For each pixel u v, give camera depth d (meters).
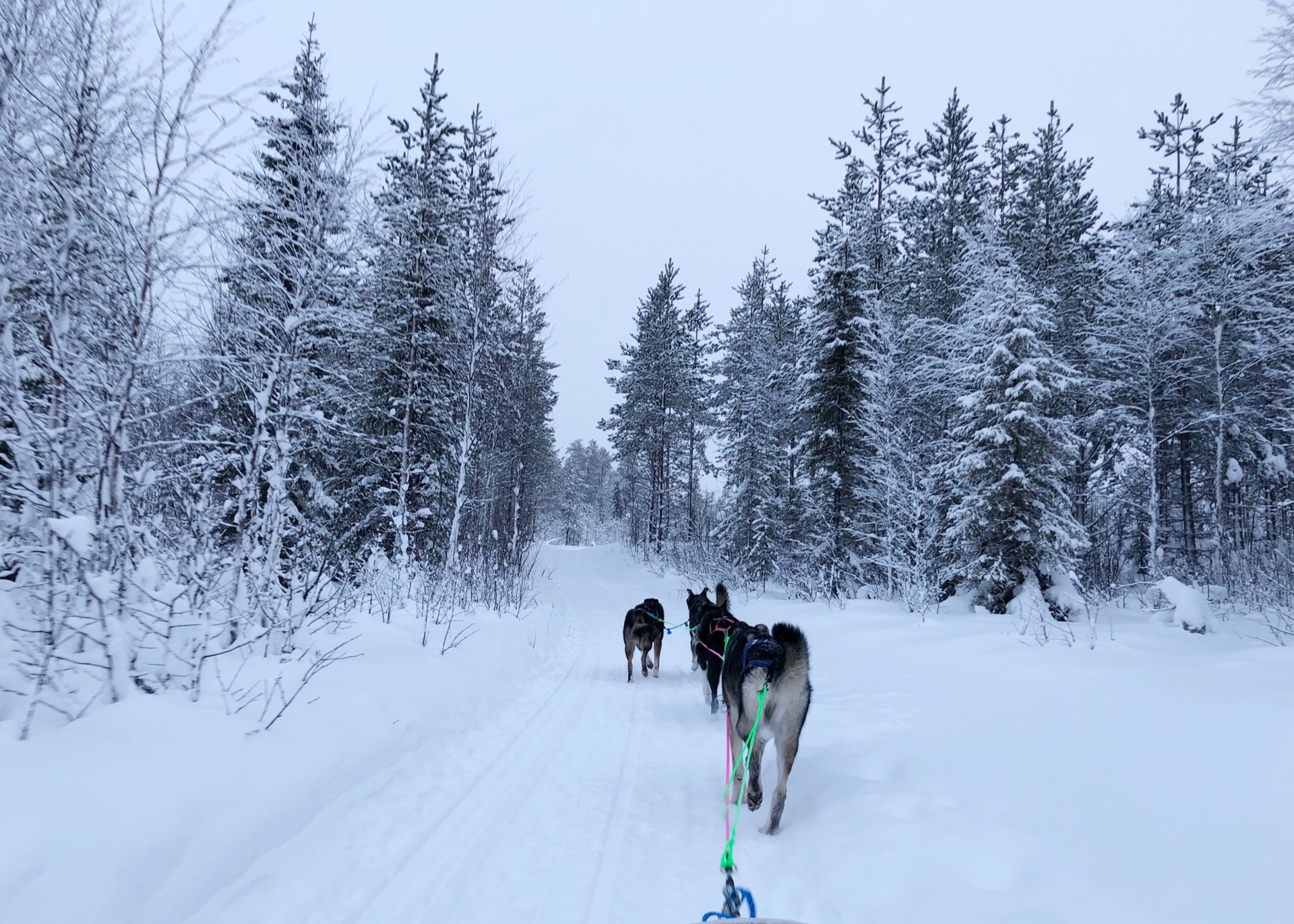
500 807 4.90
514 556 22.41
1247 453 19.70
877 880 3.47
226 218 4.89
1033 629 9.72
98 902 2.63
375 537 17.03
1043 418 13.59
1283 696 4.88
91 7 4.20
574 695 8.83
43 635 3.66
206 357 4.92
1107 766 4.16
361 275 6.63
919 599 13.05
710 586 25.42
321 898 3.49
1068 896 2.96
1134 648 8.12
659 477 39.47
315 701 4.91
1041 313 15.05
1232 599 13.98
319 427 7.50
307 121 6.20
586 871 4.01
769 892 3.78
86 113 4.24
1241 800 3.41
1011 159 27.30
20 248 3.90
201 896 3.10
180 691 4.44
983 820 3.76
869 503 18.91
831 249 19.48
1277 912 2.59
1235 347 18.58
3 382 3.82
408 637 8.20
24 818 2.72
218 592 5.29
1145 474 21.75
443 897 3.62
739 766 5.31
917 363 19.53
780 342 30.48
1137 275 18.95
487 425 19.94
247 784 3.64
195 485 5.28
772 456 26.48
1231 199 16.95
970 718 5.89
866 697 7.68
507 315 19.92
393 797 4.79
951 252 23.95
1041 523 13.20
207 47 4.49
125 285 4.40
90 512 4.30
